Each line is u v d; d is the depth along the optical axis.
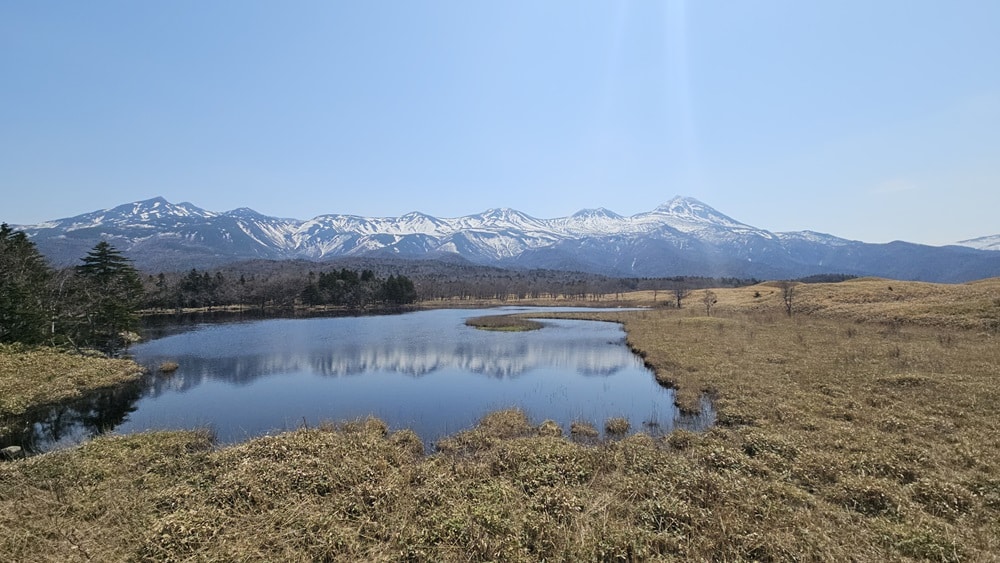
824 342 40.00
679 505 11.20
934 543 9.27
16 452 18.69
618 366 39.22
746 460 14.72
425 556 9.43
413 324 80.94
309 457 14.69
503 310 119.75
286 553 9.50
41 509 11.47
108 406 27.55
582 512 11.20
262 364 41.97
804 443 16.20
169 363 40.03
